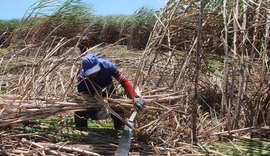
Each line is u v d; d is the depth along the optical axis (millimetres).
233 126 5004
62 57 5227
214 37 5668
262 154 4379
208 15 5461
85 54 4949
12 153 4082
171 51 5586
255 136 5027
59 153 4062
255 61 5617
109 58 7949
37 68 4898
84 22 12211
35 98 4598
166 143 4523
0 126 4488
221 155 4309
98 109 4605
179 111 4828
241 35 5266
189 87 5531
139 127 4715
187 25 5527
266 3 5363
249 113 5258
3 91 5754
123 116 4777
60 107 4531
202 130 5023
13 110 4547
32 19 10047
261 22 5117
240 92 4977
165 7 5051
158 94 5062
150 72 5750
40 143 4297
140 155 4223
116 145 4344
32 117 4504
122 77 4602
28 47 5633
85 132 4641
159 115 4828
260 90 5027
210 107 5559
